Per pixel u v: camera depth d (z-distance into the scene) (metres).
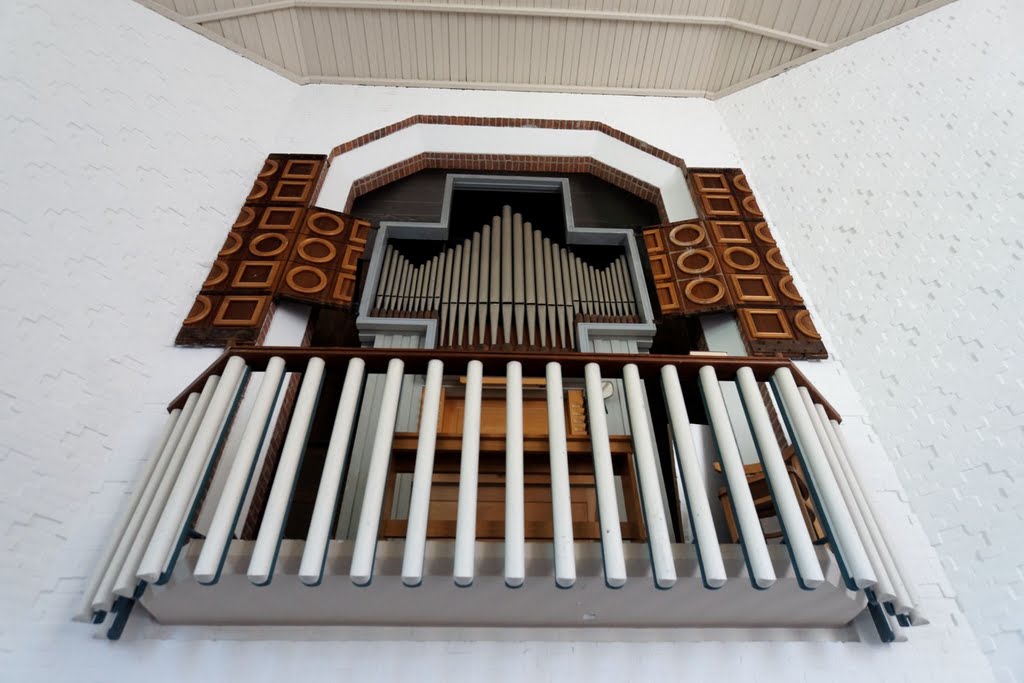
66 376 2.54
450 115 4.82
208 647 2.06
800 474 2.33
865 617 2.21
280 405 2.83
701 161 4.49
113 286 2.91
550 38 4.96
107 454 2.52
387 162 4.55
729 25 4.90
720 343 3.39
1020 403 2.60
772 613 2.12
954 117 3.75
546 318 3.71
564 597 1.99
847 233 3.65
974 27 4.12
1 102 2.87
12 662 1.96
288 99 4.74
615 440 2.28
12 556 2.13
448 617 2.11
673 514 2.71
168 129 3.67
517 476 1.84
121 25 3.80
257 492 2.56
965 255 3.16
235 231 3.59
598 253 4.30
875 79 4.34
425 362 2.18
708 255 3.76
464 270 3.92
